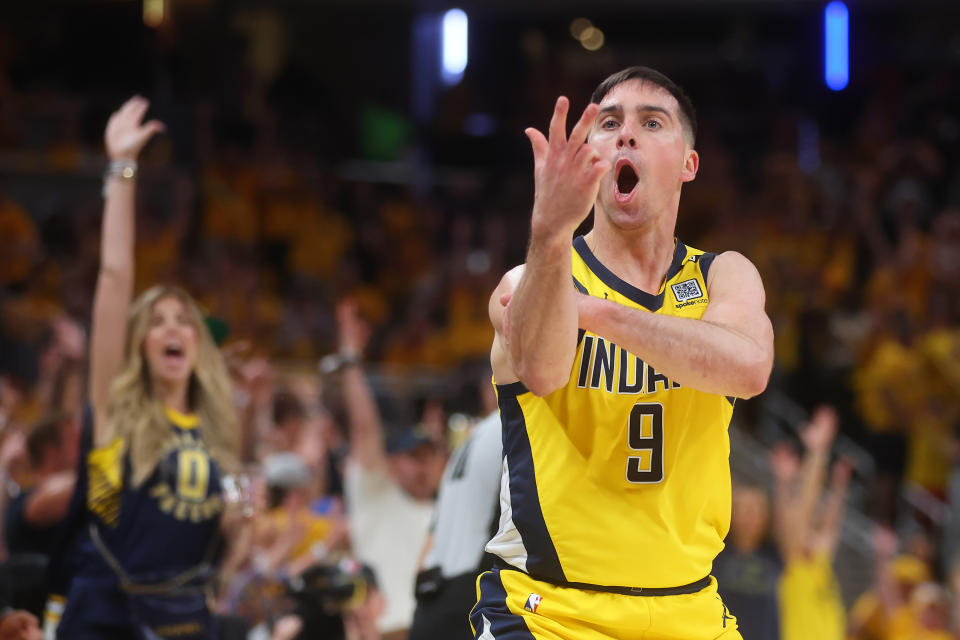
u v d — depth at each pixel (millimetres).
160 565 6113
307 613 7473
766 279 19594
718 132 26281
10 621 6020
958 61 26500
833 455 17094
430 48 26703
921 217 21547
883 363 16953
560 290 3486
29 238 16719
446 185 23562
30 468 7660
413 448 9398
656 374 3893
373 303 20109
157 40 22375
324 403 12891
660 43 27828
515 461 4020
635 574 3881
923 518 15484
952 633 12375
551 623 3881
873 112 25578
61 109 20562
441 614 6098
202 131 20672
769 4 23719
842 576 15117
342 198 22328
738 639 4090
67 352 9109
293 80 24609
